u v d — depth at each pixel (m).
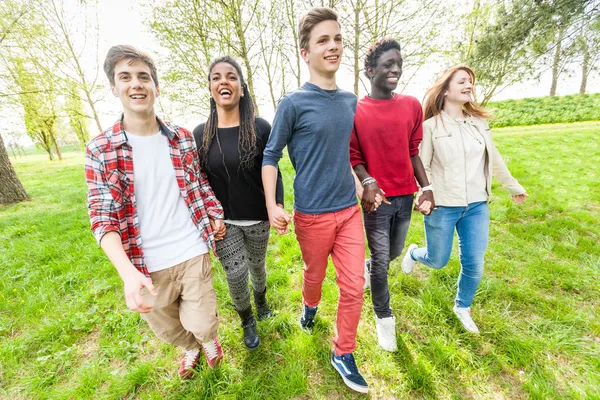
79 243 3.71
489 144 1.82
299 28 1.44
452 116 1.84
